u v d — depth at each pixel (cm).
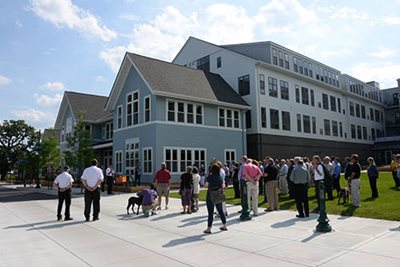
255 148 3244
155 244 749
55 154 3662
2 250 725
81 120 2739
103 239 816
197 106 2780
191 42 4091
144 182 2545
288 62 3822
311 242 729
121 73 2884
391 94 6181
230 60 3559
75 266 601
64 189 1138
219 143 2900
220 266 576
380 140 5456
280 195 1700
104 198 1873
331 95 4578
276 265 572
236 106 3045
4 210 1422
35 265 614
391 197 1376
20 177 5569
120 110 2998
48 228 979
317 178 1317
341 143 4594
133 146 2730
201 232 870
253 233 841
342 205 1244
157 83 2562
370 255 620
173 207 1424
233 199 1634
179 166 2559
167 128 2530
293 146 3659
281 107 3581
